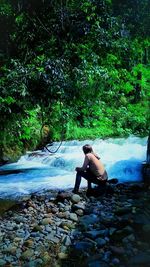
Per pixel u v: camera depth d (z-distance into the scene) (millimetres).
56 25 10047
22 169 11289
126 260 4258
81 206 6371
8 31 10109
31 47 10383
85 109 16938
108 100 19453
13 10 9766
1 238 5168
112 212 6094
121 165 9906
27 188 8523
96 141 15805
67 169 11180
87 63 10516
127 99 21391
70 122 16422
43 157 12672
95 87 11781
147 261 4160
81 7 9734
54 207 6660
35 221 5934
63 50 10195
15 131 12969
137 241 4738
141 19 10312
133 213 5840
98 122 18375
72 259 4398
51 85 10055
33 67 9945
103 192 7375
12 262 4402
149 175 8492
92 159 7410
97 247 4664
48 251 4664
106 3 9828
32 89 10367
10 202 7305
